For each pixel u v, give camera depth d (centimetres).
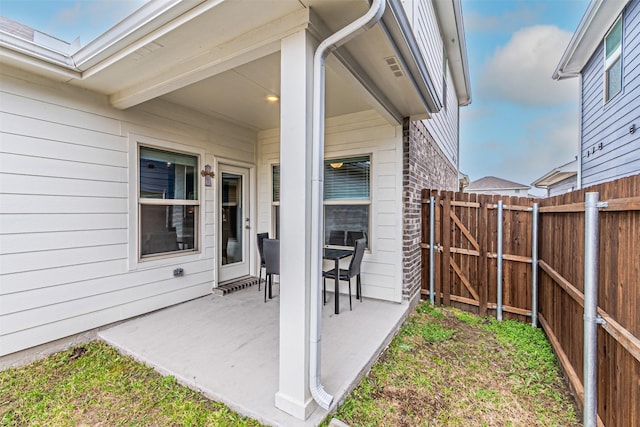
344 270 399
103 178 317
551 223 320
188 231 414
